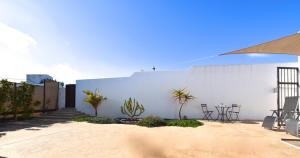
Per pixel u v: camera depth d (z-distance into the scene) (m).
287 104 9.55
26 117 14.22
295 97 9.13
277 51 4.55
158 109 14.54
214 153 5.77
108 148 6.45
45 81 16.52
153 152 6.00
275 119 9.55
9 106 13.53
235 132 8.82
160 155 5.68
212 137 7.77
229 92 13.69
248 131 9.09
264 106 13.27
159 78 14.66
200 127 10.34
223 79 13.80
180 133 8.62
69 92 18.70
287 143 6.74
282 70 12.99
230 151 5.94
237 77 13.65
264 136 7.94
